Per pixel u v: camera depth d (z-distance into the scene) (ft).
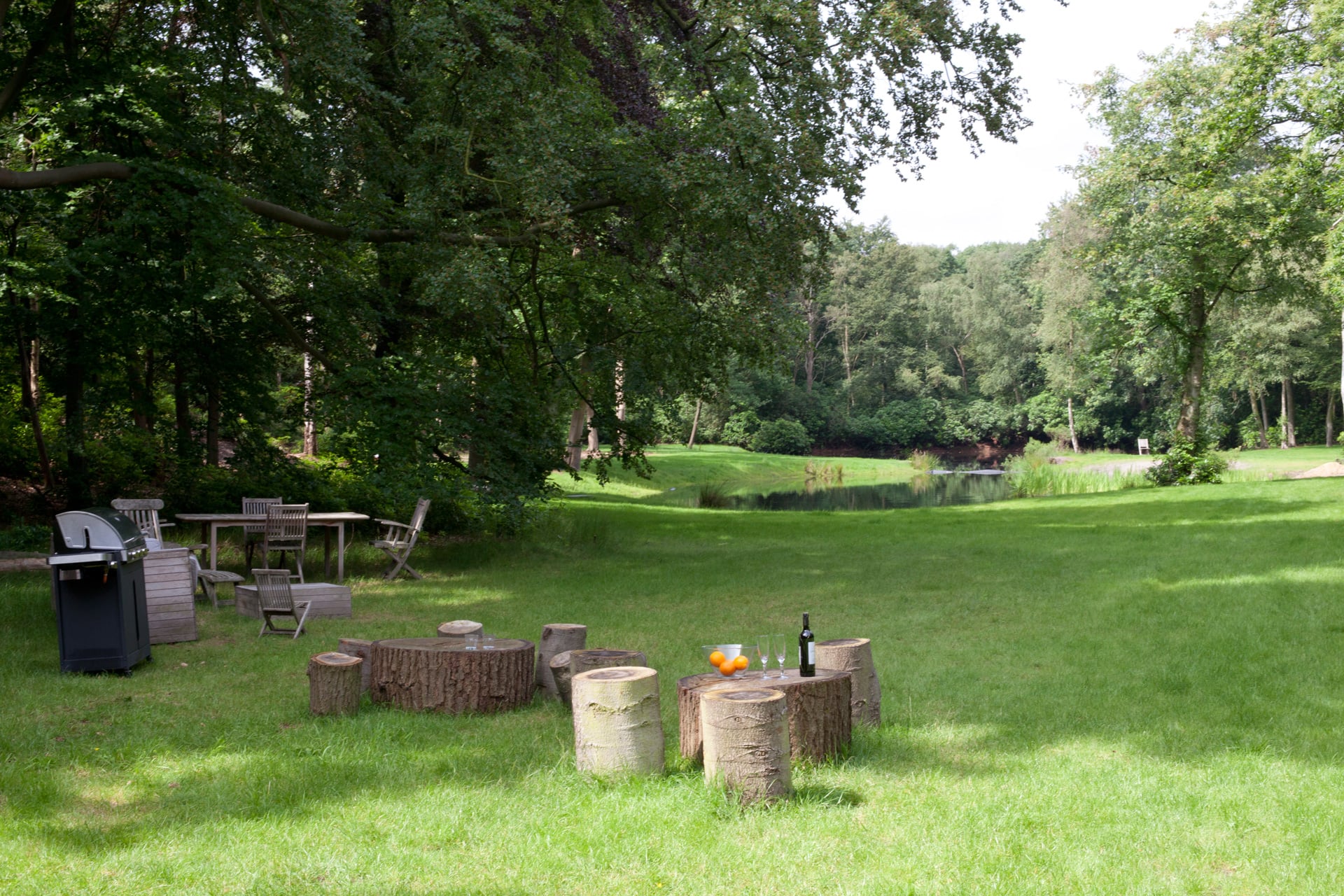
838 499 131.75
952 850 14.93
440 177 47.65
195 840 15.53
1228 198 84.38
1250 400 236.43
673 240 56.80
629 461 65.26
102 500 59.72
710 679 20.22
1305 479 90.84
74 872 14.33
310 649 31.63
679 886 13.80
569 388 68.33
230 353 57.98
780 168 47.01
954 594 42.63
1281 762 19.35
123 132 47.44
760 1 46.57
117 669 27.86
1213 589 40.50
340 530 47.14
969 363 298.15
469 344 61.36
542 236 52.26
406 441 49.44
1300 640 31.07
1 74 46.96
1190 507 76.64
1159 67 91.40
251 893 13.56
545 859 14.71
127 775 18.83
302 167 51.16
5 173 37.47
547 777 18.51
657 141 52.01
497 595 44.27
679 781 17.97
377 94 45.91
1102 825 16.06
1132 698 25.00
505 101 45.96
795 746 19.25
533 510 54.85
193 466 60.59
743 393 250.16
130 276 47.32
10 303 51.70
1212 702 24.34
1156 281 101.50
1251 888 13.67
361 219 49.42
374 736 21.24
